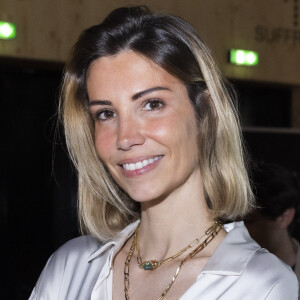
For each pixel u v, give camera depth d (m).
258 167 3.14
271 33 5.14
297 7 5.30
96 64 1.47
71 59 1.62
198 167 1.55
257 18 5.06
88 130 1.68
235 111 1.59
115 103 1.44
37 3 4.19
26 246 4.88
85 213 1.76
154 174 1.45
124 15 1.48
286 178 3.11
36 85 4.85
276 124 5.77
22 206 4.86
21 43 4.15
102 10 4.34
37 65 4.49
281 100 5.77
